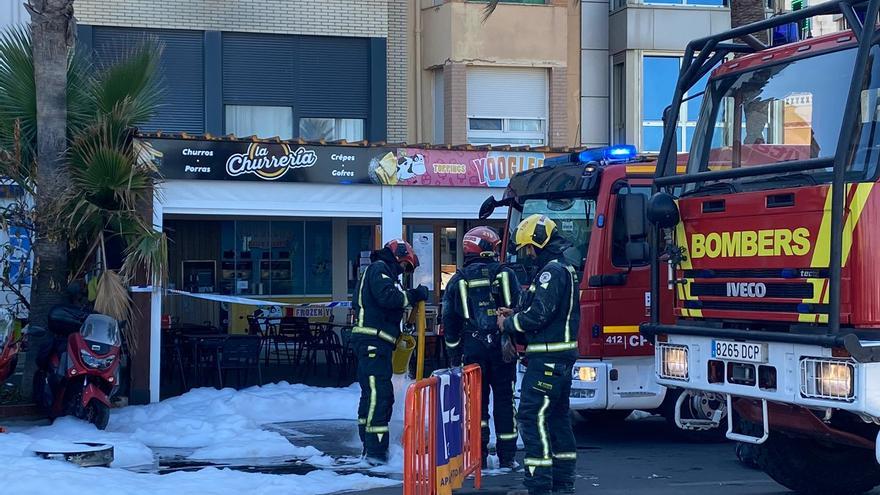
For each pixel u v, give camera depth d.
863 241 8.81
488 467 13.13
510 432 13.01
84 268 17.27
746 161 10.78
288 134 25.62
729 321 10.14
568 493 11.57
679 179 10.60
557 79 27.83
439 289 25.73
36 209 16.47
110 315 15.89
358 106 26.11
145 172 16.84
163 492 10.84
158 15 24.56
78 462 12.01
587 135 28.31
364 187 19.27
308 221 26.38
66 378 14.66
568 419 11.66
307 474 12.26
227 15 25.00
